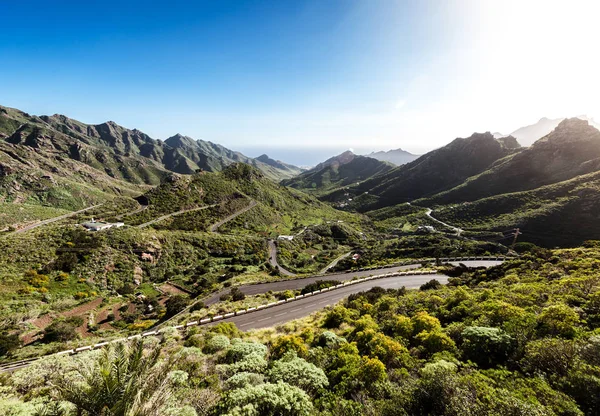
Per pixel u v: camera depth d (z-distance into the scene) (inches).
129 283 1836.9
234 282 1856.5
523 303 555.2
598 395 231.6
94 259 1850.4
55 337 1053.8
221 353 542.3
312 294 1301.7
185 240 2696.9
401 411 255.0
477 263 1952.5
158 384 187.6
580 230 2571.4
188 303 1482.5
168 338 754.8
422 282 1433.3
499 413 214.1
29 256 1675.7
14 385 452.1
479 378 282.8
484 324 455.8
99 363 184.4
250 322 966.4
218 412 274.2
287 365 380.2
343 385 338.0
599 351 286.2
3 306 1199.6
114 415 165.3
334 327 761.0
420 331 525.0
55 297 1429.6
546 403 236.5
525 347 353.7
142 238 2282.2
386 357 419.2
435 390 263.6
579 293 542.3
